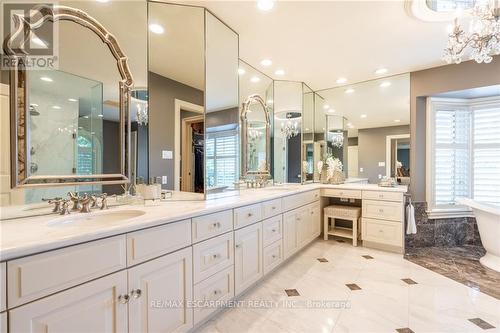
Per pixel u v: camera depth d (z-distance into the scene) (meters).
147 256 1.26
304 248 3.28
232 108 2.40
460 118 3.51
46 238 0.94
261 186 3.32
